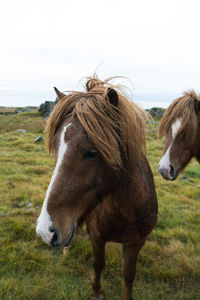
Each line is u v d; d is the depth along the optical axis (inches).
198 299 97.8
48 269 104.8
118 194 62.2
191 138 115.2
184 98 119.6
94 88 58.8
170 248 128.6
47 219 48.6
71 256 116.4
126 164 59.3
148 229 73.4
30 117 832.3
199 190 237.0
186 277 109.7
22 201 174.4
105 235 74.8
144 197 67.3
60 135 51.3
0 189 192.9
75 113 51.9
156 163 331.3
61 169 49.5
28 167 267.0
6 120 737.0
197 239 142.3
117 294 97.6
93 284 91.5
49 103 894.4
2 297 88.4
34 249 118.7
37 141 438.0
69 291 93.2
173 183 254.2
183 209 189.8
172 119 117.8
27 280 97.1
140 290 100.3
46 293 90.9
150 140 497.4
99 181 53.6
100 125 49.9
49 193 49.8
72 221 51.3
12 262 106.4
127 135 54.7
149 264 115.6
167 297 98.4
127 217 66.1
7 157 310.5
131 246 79.0
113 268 110.9
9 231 133.1
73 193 50.2
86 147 49.0
